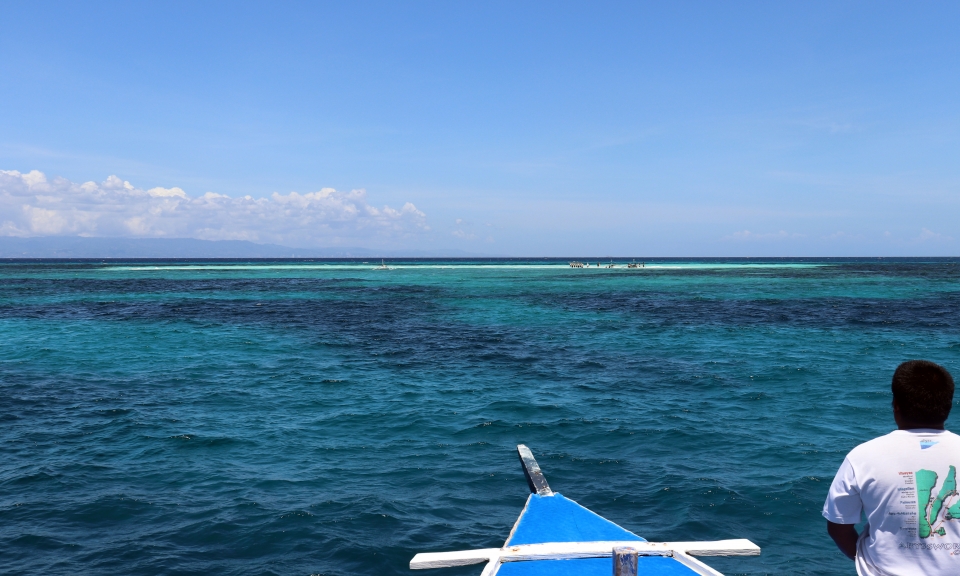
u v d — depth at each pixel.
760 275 82.44
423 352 21.31
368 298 45.75
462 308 37.50
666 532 7.58
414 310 36.44
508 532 7.66
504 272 97.62
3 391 15.17
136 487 9.08
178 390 15.48
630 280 70.38
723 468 9.74
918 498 3.08
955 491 3.08
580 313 34.06
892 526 3.12
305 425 12.40
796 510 8.14
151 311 35.75
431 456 10.53
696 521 7.85
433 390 15.45
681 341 23.48
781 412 13.06
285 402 14.27
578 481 9.30
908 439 3.19
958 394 14.51
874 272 91.75
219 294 50.25
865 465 3.21
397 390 15.47
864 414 12.87
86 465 9.99
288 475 9.62
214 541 7.39
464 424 12.41
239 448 10.94
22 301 42.88
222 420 12.72
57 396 14.72
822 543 7.28
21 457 10.34
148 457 10.43
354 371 17.97
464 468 9.94
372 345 22.92
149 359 19.95
